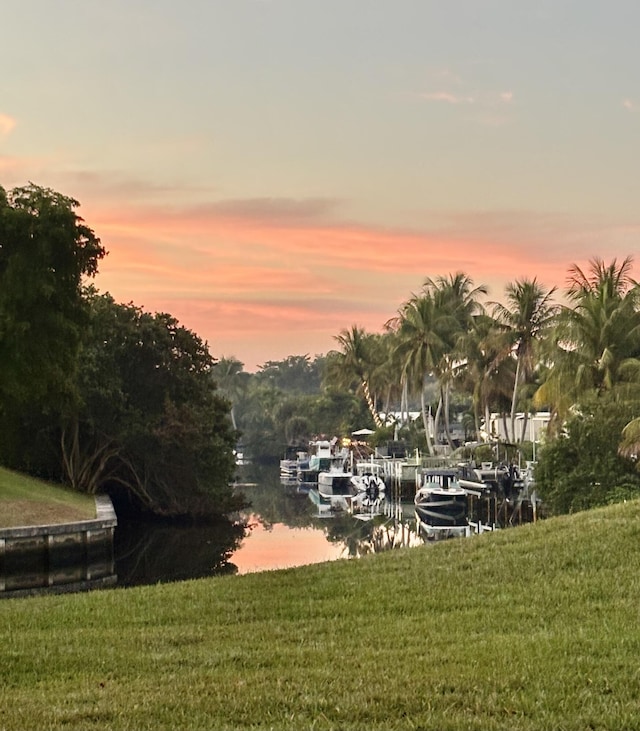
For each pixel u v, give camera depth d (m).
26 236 42.31
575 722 7.91
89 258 44.41
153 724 8.32
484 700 8.61
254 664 10.61
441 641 11.40
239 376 189.62
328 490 83.44
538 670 9.55
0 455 56.19
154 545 48.31
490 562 16.70
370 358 114.25
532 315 71.25
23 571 34.56
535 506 52.19
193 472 60.34
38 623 13.93
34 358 42.25
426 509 59.91
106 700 9.22
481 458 77.00
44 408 49.16
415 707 8.51
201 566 39.47
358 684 9.36
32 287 41.81
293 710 8.59
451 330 86.62
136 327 61.31
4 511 38.66
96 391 57.16
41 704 9.16
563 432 45.91
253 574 18.12
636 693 8.73
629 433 40.88
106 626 13.55
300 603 14.57
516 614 12.80
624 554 16.12
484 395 78.75
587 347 50.88
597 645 10.53
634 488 41.03
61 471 60.66
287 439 144.75
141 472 63.34
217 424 64.12
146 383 61.66
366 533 52.34
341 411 139.00
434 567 16.91
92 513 42.66
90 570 37.91
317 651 11.12
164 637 12.40
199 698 9.09
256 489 92.06
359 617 13.40
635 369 48.12
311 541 48.28
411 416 126.62
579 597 13.59
